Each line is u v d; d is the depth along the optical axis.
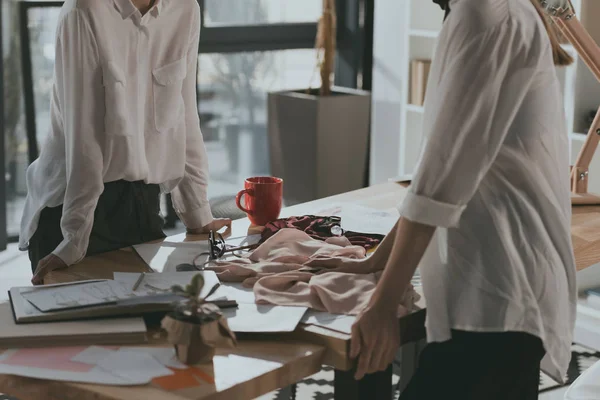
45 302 1.44
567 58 1.47
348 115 4.93
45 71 4.52
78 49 1.77
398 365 2.48
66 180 1.92
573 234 2.03
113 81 1.81
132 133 1.88
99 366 1.28
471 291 1.41
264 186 2.04
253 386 1.26
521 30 1.35
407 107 4.60
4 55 4.36
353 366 1.39
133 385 1.23
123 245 1.94
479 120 1.34
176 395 1.20
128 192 1.95
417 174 1.36
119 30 1.85
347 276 1.57
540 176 1.44
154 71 1.96
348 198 2.30
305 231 1.93
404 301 1.50
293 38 5.24
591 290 3.45
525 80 1.36
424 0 4.51
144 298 1.43
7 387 1.28
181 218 2.08
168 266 1.74
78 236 1.77
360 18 5.27
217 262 1.71
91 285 1.54
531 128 1.42
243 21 5.06
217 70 5.02
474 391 1.43
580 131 3.73
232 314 1.46
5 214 4.42
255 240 1.95
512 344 1.42
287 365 1.32
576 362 3.19
